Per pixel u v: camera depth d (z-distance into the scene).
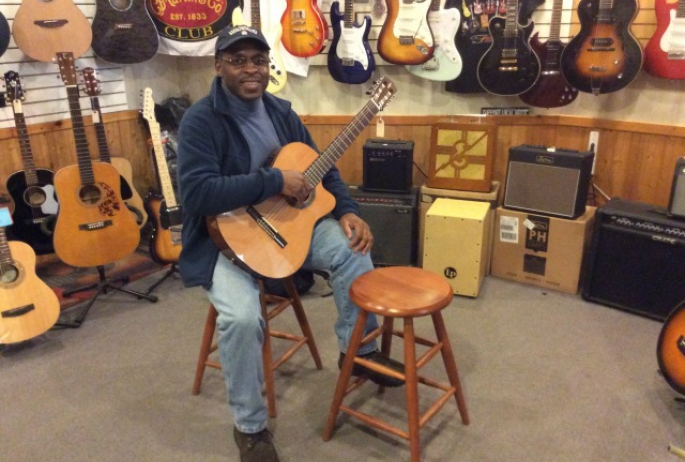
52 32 2.88
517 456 1.79
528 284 3.00
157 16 3.21
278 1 3.16
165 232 2.98
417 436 1.67
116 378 2.23
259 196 1.70
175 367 2.30
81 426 1.96
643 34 2.91
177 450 1.84
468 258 2.79
